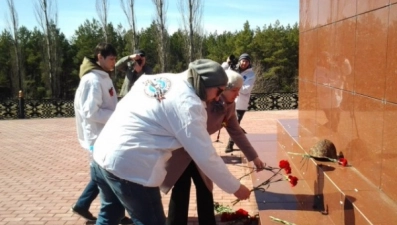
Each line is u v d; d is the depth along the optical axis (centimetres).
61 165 628
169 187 290
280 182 368
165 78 238
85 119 347
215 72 233
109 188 248
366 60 310
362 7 318
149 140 222
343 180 293
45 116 1380
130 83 565
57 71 3806
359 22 325
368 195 264
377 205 246
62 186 508
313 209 304
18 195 472
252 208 392
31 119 1334
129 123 225
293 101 1372
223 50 4422
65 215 405
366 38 311
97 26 4272
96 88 340
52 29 3734
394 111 262
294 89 3934
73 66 4216
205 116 230
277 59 4034
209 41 4834
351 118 341
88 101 339
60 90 4041
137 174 223
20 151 758
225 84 240
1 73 4000
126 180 223
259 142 576
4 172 588
